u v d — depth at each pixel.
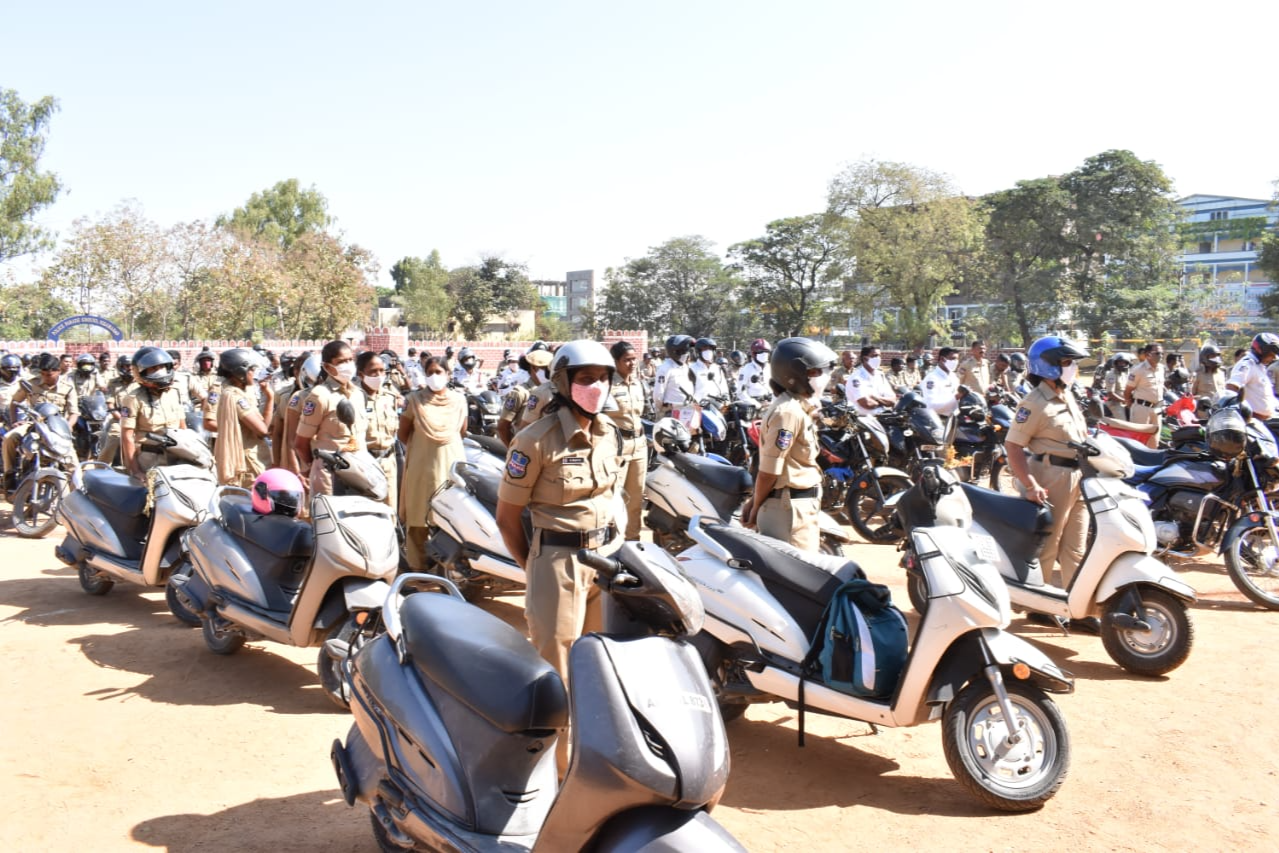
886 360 34.62
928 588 4.55
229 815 4.36
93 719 5.43
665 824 2.86
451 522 7.43
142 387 7.96
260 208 72.62
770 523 6.16
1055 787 4.43
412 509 7.84
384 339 29.59
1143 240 52.00
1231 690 5.97
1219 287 55.94
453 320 67.44
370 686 3.86
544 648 4.36
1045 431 6.87
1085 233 50.69
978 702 4.50
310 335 44.34
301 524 6.27
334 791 4.62
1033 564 6.81
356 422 7.18
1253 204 71.44
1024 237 51.56
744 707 5.43
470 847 3.33
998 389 13.91
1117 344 47.72
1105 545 6.26
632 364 8.08
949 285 49.56
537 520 4.37
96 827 4.23
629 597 3.28
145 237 38.41
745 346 66.69
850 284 55.00
